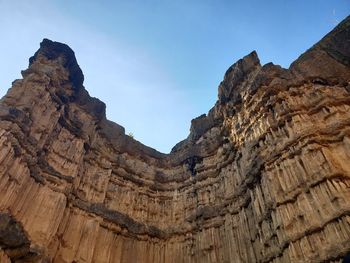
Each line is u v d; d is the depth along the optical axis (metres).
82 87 45.25
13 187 29.28
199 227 37.47
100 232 35.78
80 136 40.62
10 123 31.94
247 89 39.09
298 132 29.78
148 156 49.03
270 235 27.78
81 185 37.97
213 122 47.22
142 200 43.06
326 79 34.00
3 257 24.78
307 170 27.14
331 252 22.06
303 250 23.78
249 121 37.03
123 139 47.78
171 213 42.41
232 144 40.09
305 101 32.56
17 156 31.00
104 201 39.19
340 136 28.08
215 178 41.38
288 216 26.27
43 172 33.66
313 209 25.06
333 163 26.36
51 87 39.47
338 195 24.19
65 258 31.19
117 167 44.12
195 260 35.34
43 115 36.75
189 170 45.75
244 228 32.84
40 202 31.56
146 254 37.59
